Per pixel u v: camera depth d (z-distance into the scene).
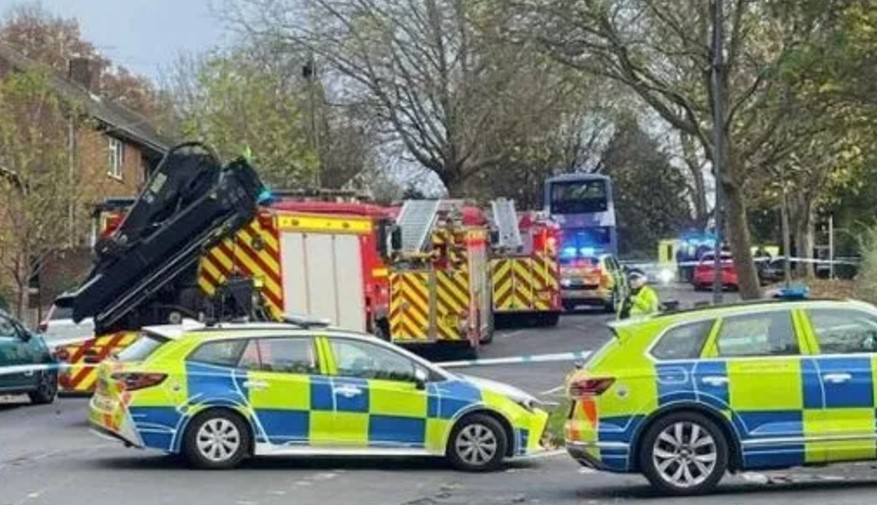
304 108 47.81
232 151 45.91
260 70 48.00
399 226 25.58
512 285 35.78
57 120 32.88
